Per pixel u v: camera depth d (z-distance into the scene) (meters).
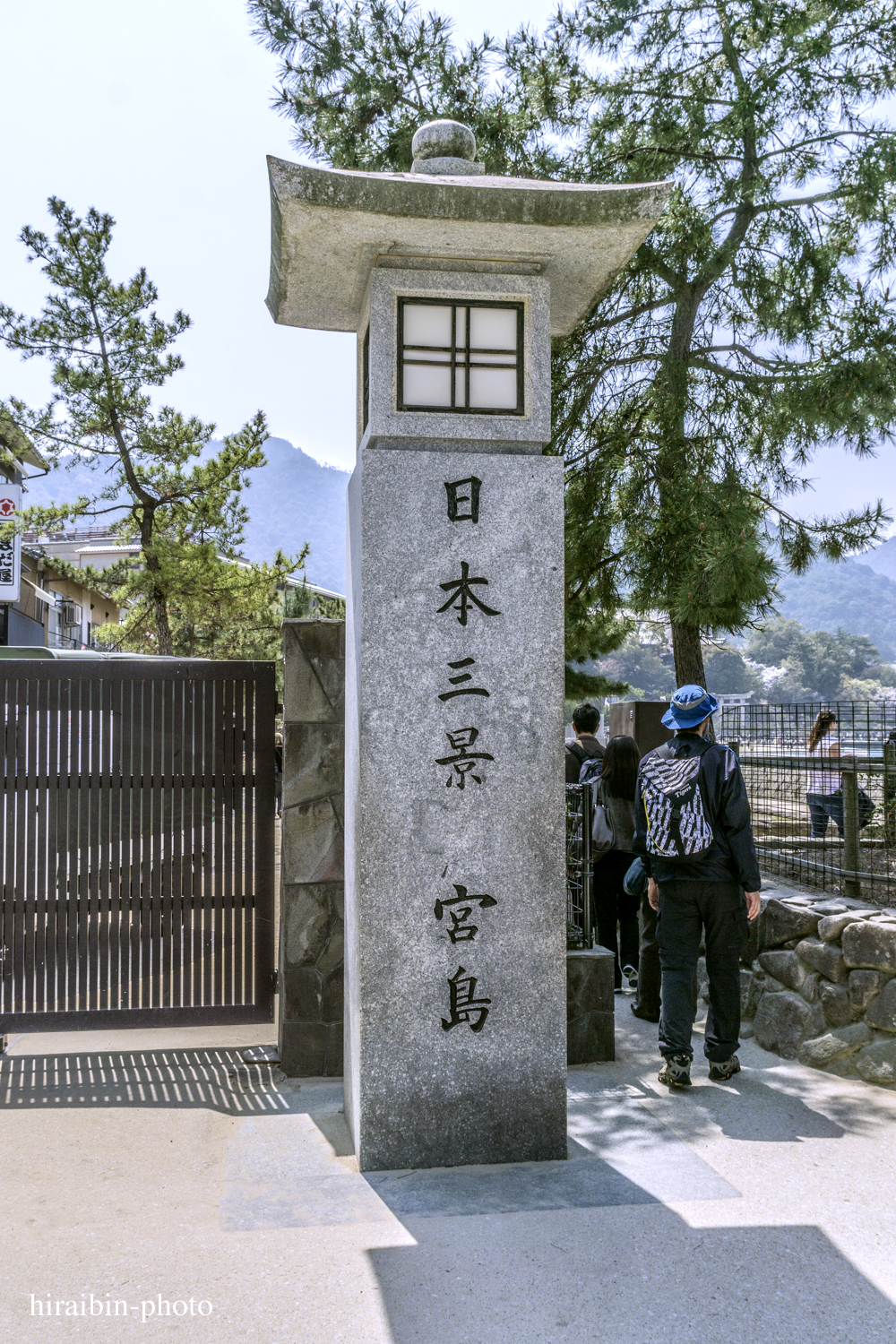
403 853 3.21
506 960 3.26
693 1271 2.56
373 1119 3.19
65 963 4.30
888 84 7.70
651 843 3.98
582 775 5.56
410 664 3.25
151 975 4.36
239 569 16.81
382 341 3.31
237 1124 3.62
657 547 7.54
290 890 4.21
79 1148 3.38
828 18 7.64
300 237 3.20
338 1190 3.03
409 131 8.20
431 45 8.40
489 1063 3.24
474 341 3.38
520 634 3.32
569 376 8.45
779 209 7.86
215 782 4.40
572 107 8.34
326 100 8.62
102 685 4.34
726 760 3.99
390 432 3.29
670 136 7.65
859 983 4.09
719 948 4.02
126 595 17.88
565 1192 3.01
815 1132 3.50
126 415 16.28
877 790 5.06
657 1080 4.10
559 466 3.37
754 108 7.43
